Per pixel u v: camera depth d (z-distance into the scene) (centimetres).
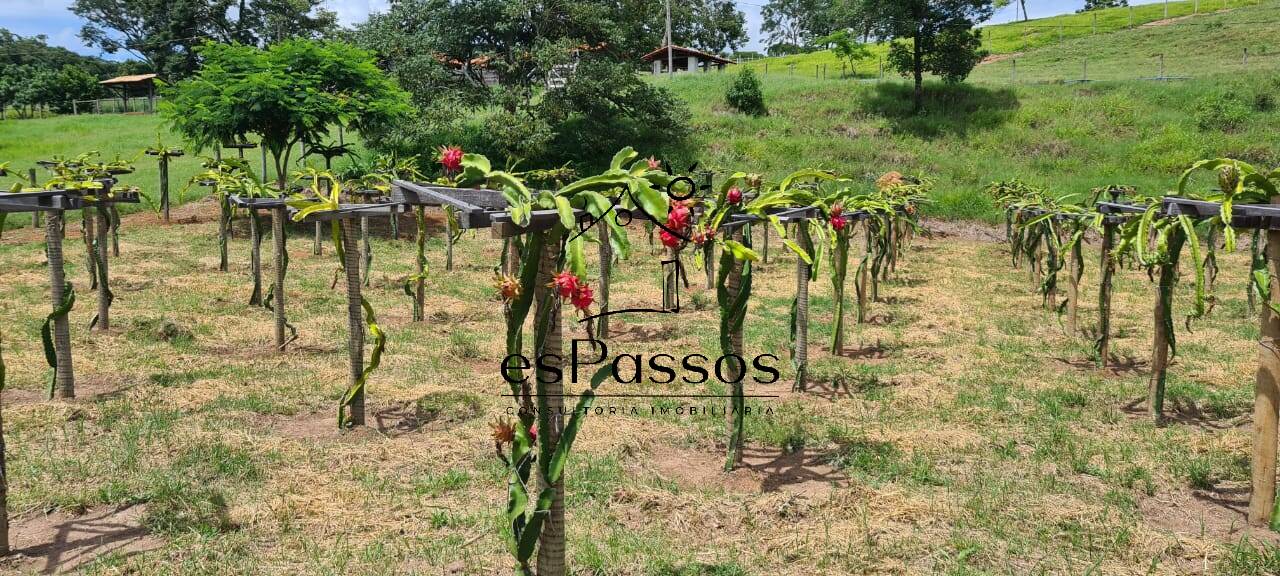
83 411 618
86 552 419
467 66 2606
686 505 472
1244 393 730
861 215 932
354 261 602
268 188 871
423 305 1020
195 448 550
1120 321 1062
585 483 505
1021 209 1280
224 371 757
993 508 478
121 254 1433
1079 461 555
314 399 682
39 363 751
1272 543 441
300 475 514
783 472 546
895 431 614
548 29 2622
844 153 2689
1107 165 2484
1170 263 613
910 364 832
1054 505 485
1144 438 609
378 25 2536
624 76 2586
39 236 1688
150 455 543
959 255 1777
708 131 2966
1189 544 436
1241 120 2688
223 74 1731
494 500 488
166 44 5503
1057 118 2906
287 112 1705
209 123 1702
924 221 2180
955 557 421
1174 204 496
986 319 1062
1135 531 451
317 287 1205
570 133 2736
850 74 4594
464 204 317
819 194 897
